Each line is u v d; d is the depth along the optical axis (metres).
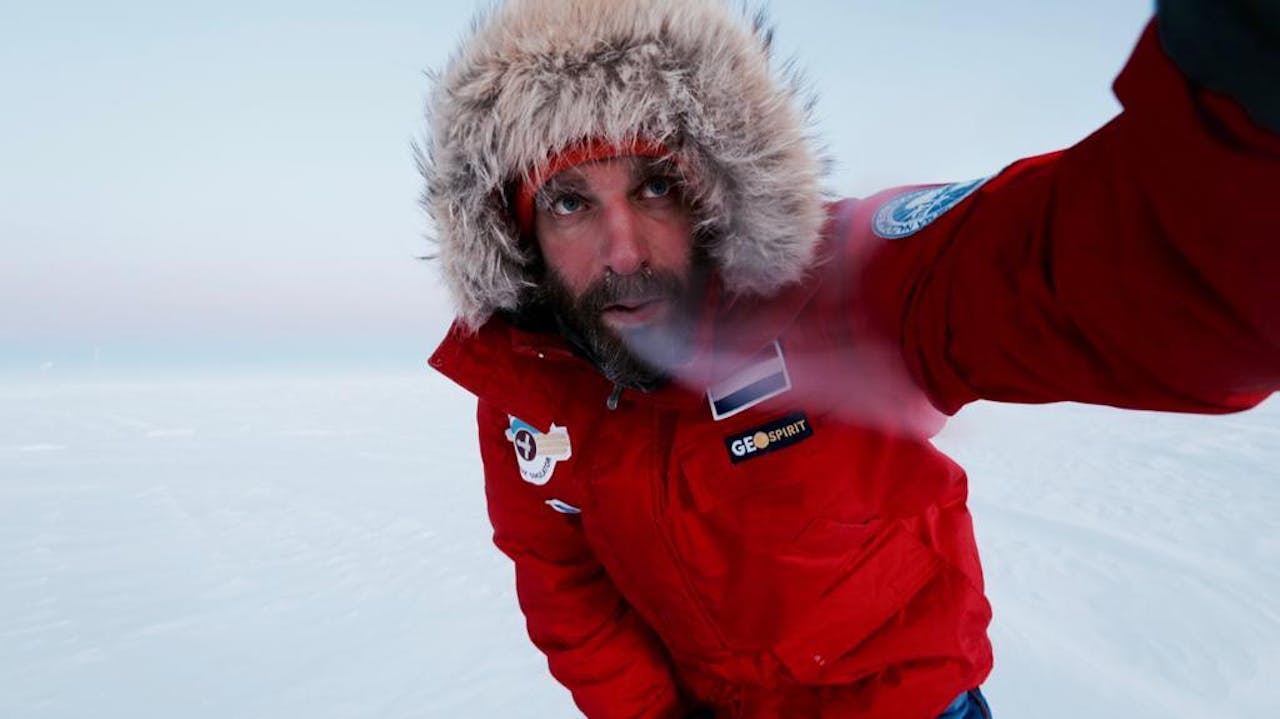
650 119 0.95
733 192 0.98
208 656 4.58
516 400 1.22
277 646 4.71
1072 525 6.90
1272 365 0.49
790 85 1.05
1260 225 0.42
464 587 5.81
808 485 1.06
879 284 0.88
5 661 4.57
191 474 10.84
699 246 1.03
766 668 1.27
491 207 1.11
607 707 1.49
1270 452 10.50
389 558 6.64
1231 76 0.37
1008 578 5.42
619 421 1.14
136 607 5.46
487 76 1.03
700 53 0.98
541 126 0.98
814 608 1.18
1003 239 0.69
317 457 12.27
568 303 1.06
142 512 8.52
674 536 1.13
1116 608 4.79
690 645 1.31
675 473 1.10
